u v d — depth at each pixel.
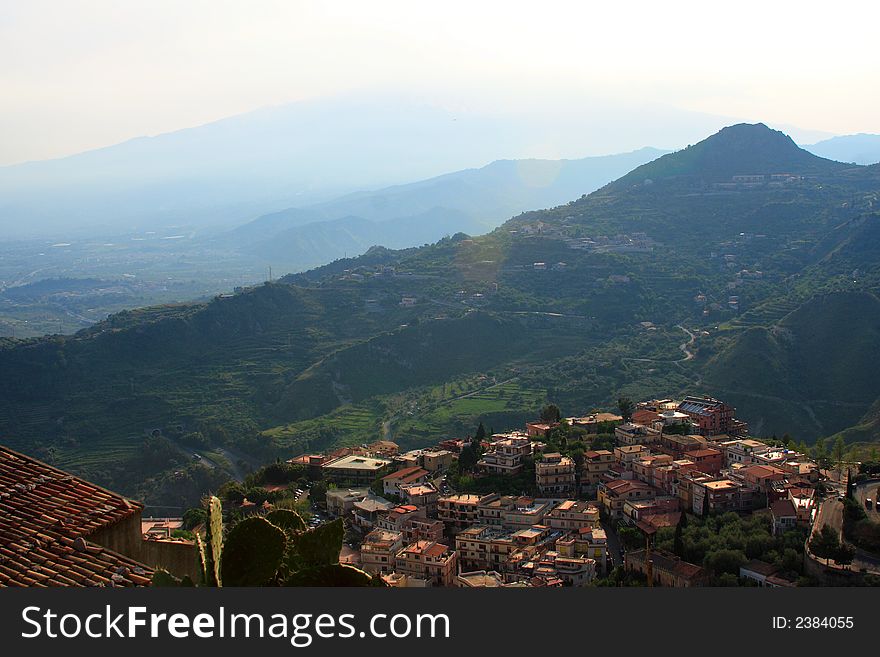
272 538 16.17
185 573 23.09
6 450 24.03
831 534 68.19
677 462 98.94
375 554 81.56
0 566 18.67
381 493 105.06
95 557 19.77
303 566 16.78
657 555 75.31
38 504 21.69
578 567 75.44
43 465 23.70
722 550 72.81
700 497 87.81
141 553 22.64
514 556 80.06
